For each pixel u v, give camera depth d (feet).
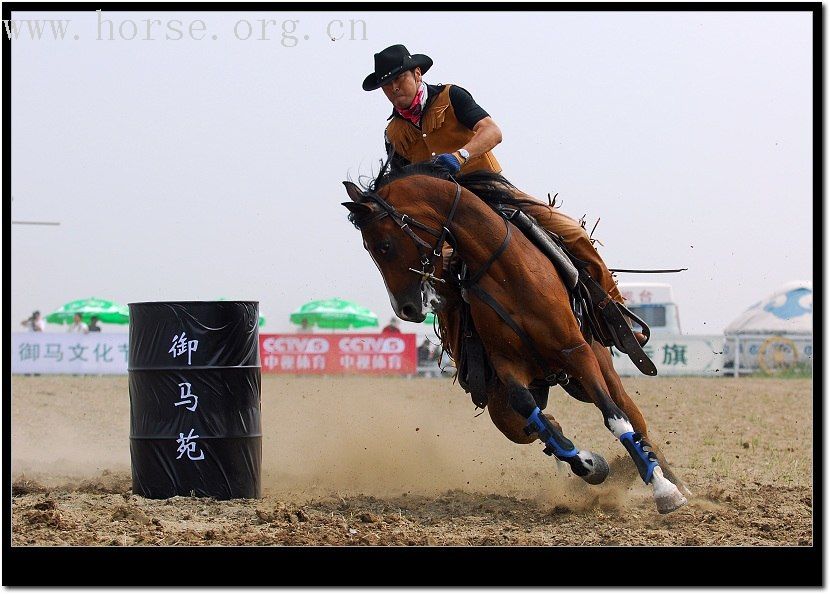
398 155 32.76
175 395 34.04
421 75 31.96
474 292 29.04
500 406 31.40
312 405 72.33
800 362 115.96
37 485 36.01
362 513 30.35
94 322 151.23
